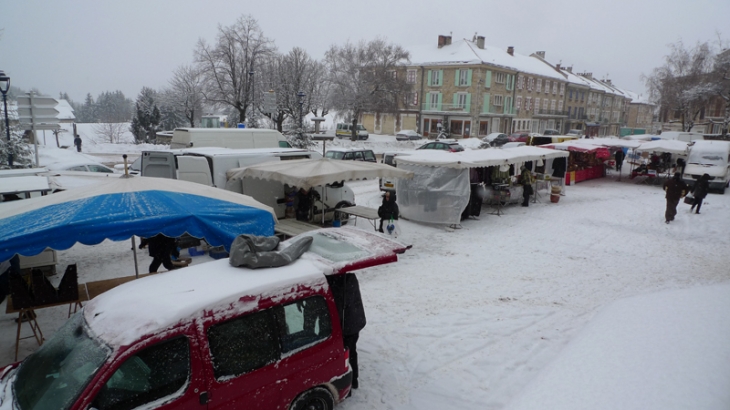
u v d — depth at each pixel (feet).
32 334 21.16
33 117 45.93
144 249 34.42
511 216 52.11
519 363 19.76
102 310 12.32
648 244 40.63
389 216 38.63
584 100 258.98
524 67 204.95
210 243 18.43
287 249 15.38
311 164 34.71
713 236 43.45
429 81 189.88
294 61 126.00
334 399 14.89
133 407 10.62
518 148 58.03
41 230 15.12
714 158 69.97
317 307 14.26
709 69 155.43
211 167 36.65
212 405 11.77
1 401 11.23
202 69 123.75
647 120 333.83
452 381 18.33
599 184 79.15
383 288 28.50
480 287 29.14
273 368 12.93
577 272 32.68
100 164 53.16
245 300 12.60
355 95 147.23
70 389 10.48
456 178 44.37
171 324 11.33
